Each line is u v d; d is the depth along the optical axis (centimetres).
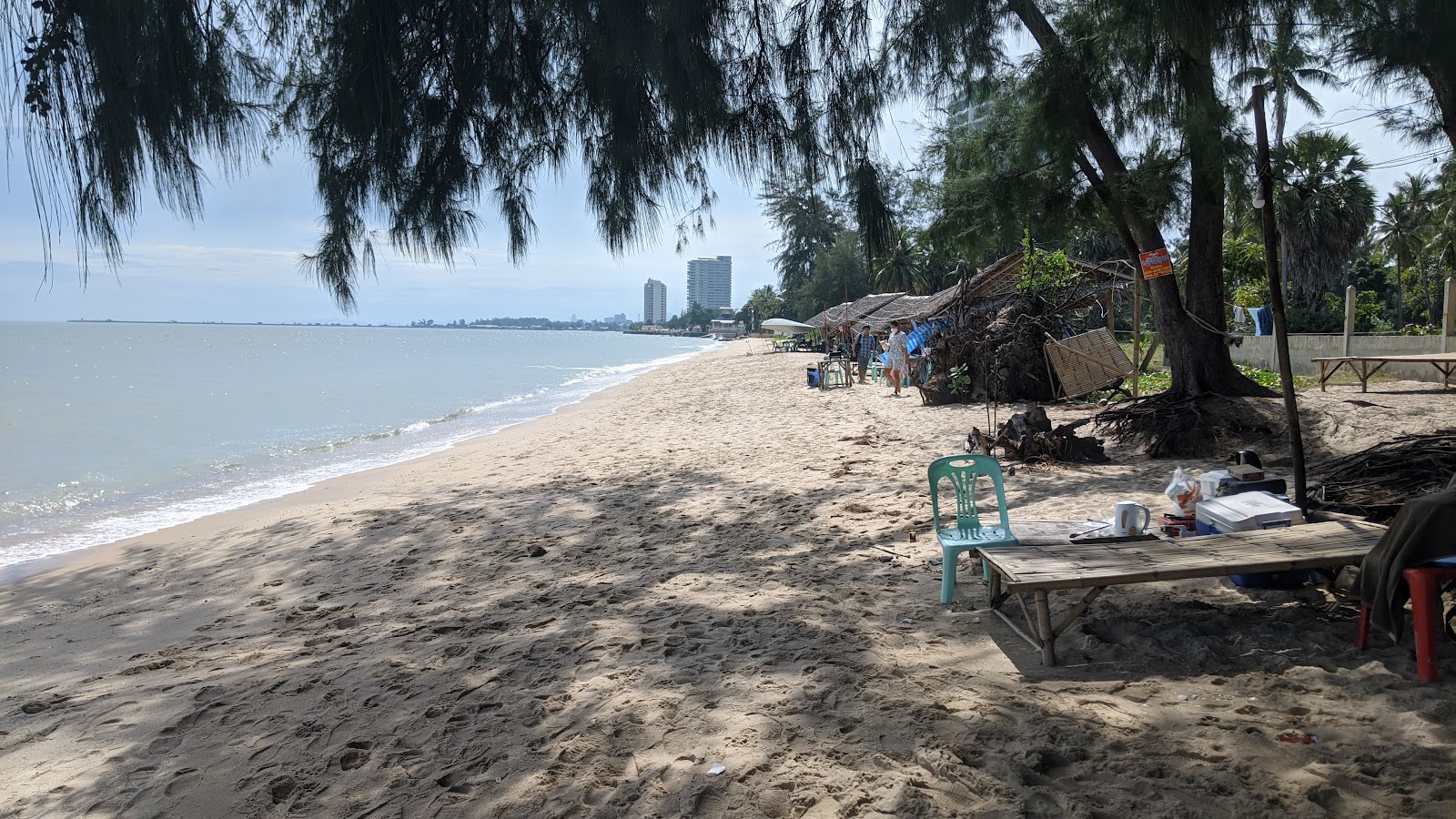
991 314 1684
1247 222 1257
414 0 309
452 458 1494
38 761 383
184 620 625
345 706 413
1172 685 360
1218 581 491
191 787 344
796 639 459
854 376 2745
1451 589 391
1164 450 1000
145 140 262
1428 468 579
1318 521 455
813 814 281
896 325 2412
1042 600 391
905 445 1200
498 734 367
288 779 341
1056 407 1495
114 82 251
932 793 287
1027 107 940
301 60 316
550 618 538
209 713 419
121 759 376
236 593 690
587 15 328
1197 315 1126
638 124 354
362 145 326
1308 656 374
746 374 3394
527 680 430
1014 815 269
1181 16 405
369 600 630
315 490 1222
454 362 6334
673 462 1227
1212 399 1070
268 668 483
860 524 743
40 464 1538
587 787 314
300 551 822
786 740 336
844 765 311
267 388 3500
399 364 5922
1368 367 1677
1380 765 280
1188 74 532
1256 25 415
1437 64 362
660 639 475
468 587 640
